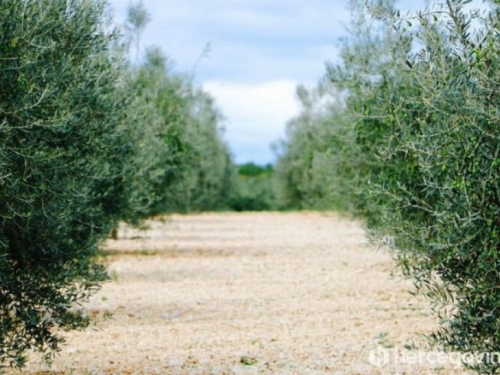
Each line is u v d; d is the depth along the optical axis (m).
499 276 6.37
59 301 7.82
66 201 7.59
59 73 7.34
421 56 6.74
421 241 6.88
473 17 6.64
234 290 15.94
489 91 6.32
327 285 16.58
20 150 7.05
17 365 7.68
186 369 9.45
